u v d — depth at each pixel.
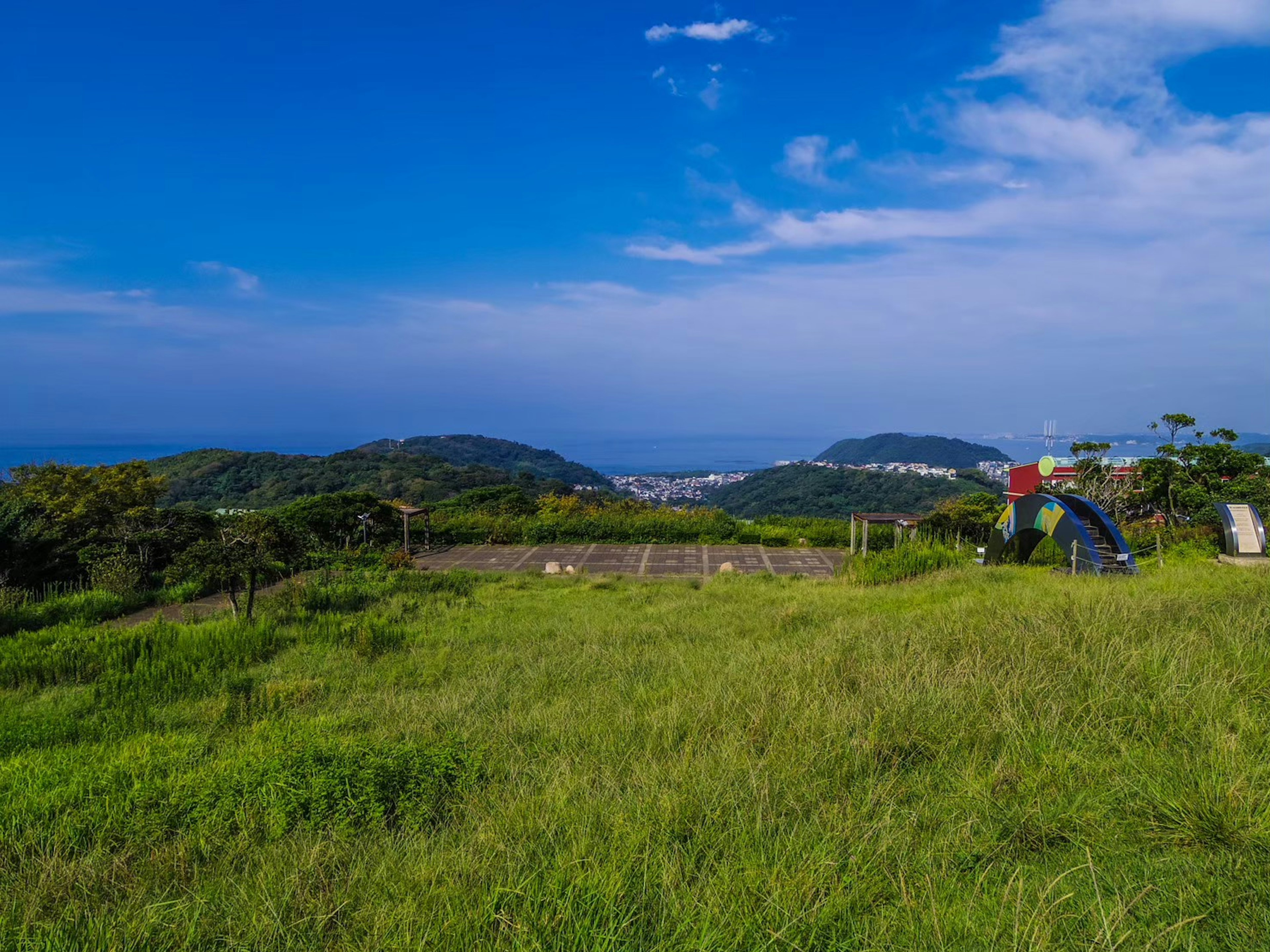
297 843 3.66
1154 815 3.13
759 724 4.77
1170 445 20.89
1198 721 4.04
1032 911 2.55
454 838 3.61
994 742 4.16
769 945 2.50
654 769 4.12
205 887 3.31
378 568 19.64
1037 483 26.53
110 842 3.93
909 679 5.21
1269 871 2.65
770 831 3.28
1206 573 10.67
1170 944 2.35
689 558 24.06
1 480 20.75
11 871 3.61
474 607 13.88
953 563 15.46
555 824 3.50
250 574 12.23
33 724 6.47
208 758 5.43
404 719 6.18
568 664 8.16
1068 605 7.24
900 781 3.80
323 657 9.43
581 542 27.59
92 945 2.88
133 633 9.88
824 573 20.94
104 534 18.09
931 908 2.64
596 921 2.66
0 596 12.65
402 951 2.59
